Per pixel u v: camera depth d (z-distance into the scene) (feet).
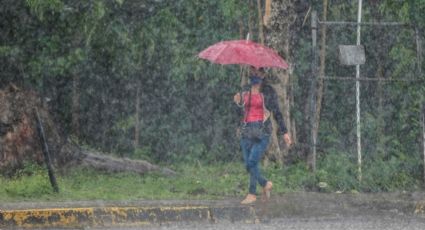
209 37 137.59
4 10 131.13
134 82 139.44
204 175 123.24
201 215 94.94
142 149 139.95
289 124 121.70
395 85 121.90
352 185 113.19
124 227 91.15
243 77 129.49
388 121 124.57
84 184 111.75
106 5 131.64
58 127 135.03
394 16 128.98
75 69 135.54
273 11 120.16
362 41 133.49
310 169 117.29
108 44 133.18
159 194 104.68
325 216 99.91
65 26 131.64
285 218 97.96
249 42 99.35
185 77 138.10
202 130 140.87
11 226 89.15
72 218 91.20
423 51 120.88
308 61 132.67
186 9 136.36
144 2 134.31
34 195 101.14
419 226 93.81
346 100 134.21
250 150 99.25
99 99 138.72
